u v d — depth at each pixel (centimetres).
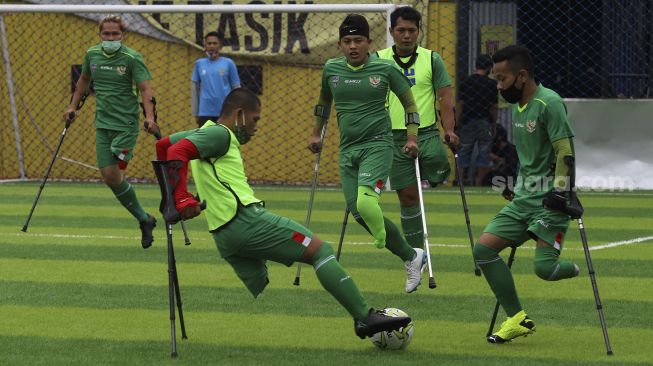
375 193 2862
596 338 2452
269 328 2541
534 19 6731
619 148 6147
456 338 2445
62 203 5275
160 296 2927
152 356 2236
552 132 2288
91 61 3788
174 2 6431
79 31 6469
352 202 2944
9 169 6575
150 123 3691
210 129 2175
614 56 6644
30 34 6481
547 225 2330
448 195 5781
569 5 6544
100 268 3378
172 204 2136
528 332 2384
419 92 3206
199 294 2962
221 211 2192
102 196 5622
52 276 3225
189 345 2345
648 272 3384
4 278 3181
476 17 6638
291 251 2200
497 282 2377
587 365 2175
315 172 3156
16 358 2211
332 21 6341
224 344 2361
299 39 6369
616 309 2795
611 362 2203
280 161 6462
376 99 2888
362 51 2861
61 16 6469
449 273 3344
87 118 6544
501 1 6669
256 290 2286
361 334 2267
